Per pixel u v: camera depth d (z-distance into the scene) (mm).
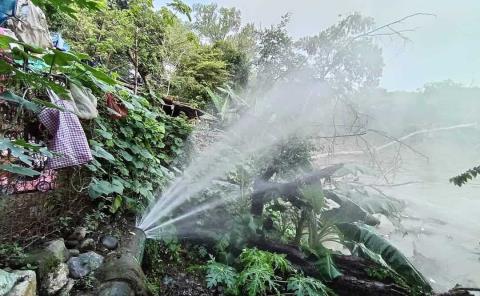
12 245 1791
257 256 3221
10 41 1186
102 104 2717
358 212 3785
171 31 8422
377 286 3182
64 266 1955
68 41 4801
